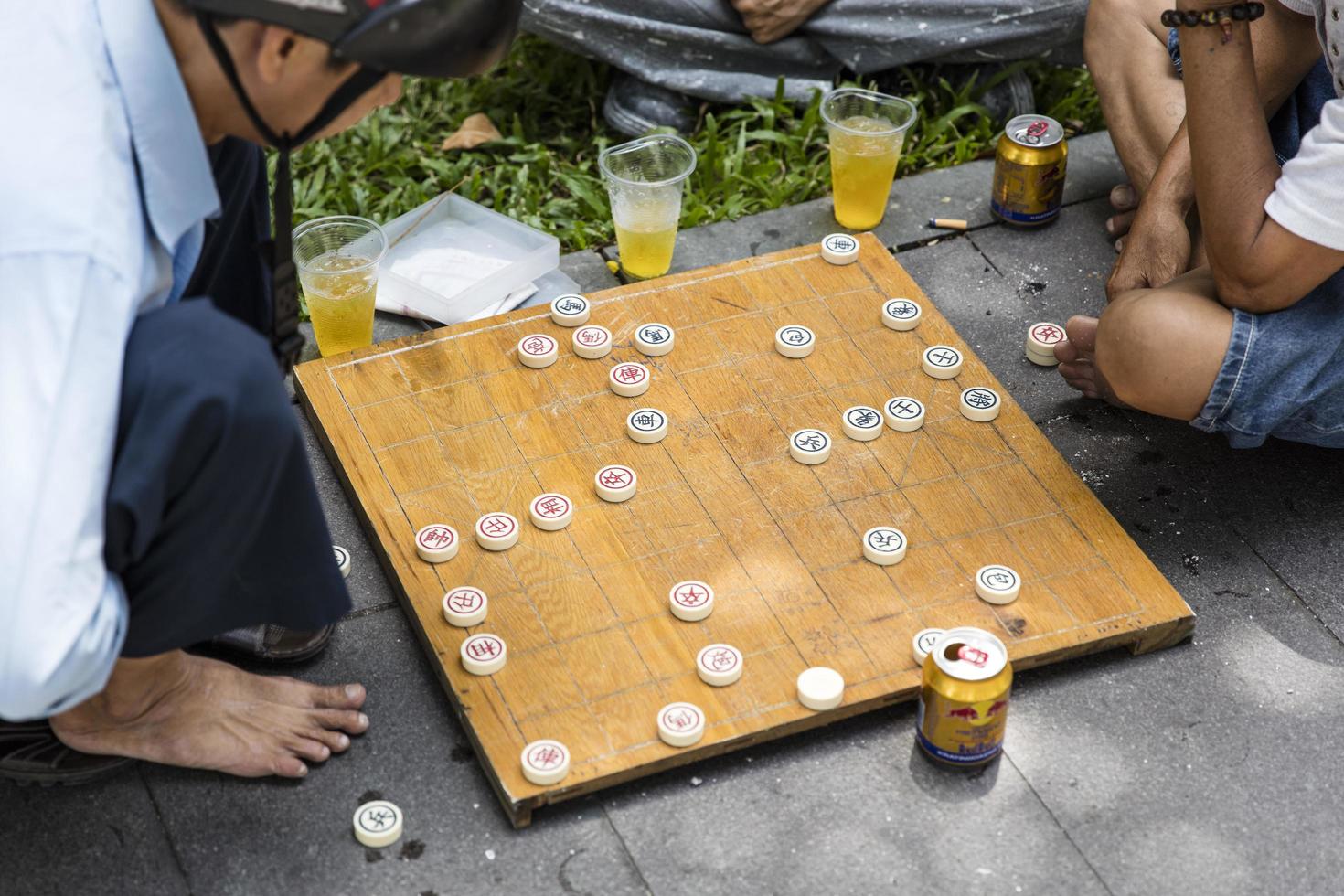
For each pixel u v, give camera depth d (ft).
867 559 7.34
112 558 5.27
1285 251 6.71
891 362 8.55
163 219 5.34
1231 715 6.95
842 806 6.49
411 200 10.37
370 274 8.49
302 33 5.09
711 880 6.18
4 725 6.42
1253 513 8.02
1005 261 9.78
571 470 7.80
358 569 7.64
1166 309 7.16
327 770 6.63
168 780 6.56
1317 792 6.60
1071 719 6.91
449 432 8.00
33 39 5.09
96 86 5.08
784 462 7.89
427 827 6.40
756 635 6.96
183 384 5.07
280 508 5.73
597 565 7.29
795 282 9.12
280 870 6.22
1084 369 8.46
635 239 9.23
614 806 6.48
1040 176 9.71
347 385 8.26
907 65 11.25
